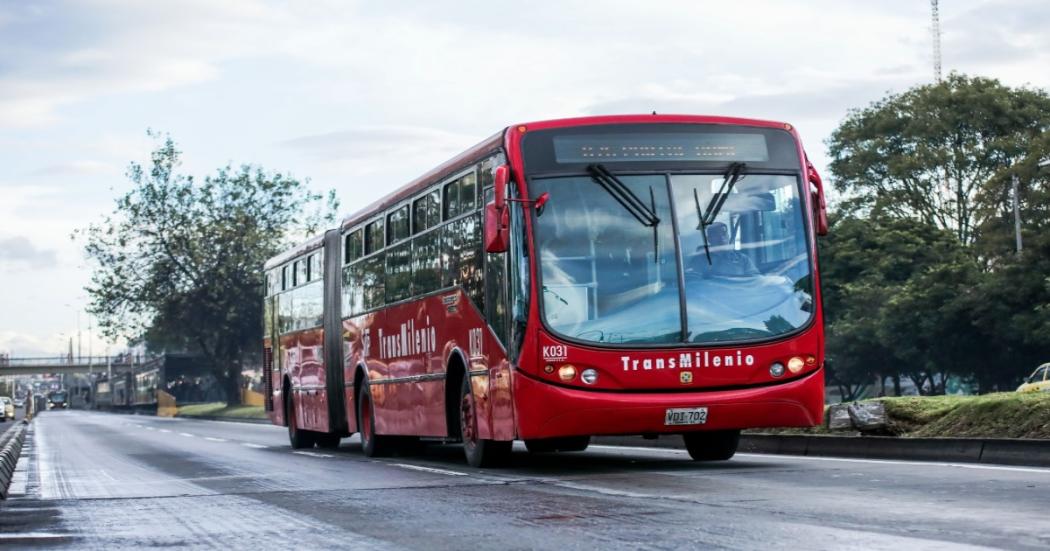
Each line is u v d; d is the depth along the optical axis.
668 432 13.83
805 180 14.49
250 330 81.69
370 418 20.61
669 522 8.54
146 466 19.81
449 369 16.52
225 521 9.91
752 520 8.47
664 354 13.57
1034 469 12.23
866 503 9.38
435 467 16.52
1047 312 52.09
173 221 79.31
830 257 65.69
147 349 135.88
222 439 33.72
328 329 23.31
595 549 7.29
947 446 14.27
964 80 66.56
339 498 11.74
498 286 14.44
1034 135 63.50
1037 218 54.19
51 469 19.91
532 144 14.02
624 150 14.08
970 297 55.81
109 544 8.55
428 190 17.45
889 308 58.91
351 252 22.06
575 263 13.71
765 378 13.77
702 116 14.41
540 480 13.12
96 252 79.31
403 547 7.79
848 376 66.50
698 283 13.81
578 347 13.48
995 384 60.41
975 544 6.93
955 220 65.62
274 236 80.50
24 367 148.50
